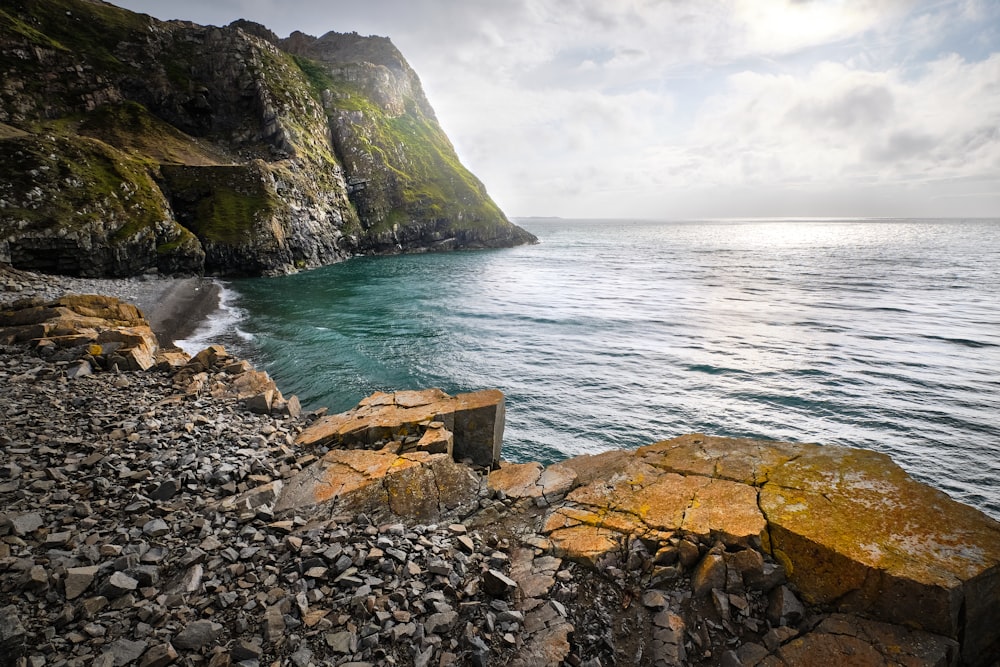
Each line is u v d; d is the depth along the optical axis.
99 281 54.78
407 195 133.25
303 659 5.93
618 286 80.25
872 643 6.23
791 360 38.72
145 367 19.92
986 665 6.47
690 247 174.12
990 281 80.38
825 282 82.81
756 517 8.06
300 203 94.56
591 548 8.23
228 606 6.70
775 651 6.34
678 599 7.22
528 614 7.05
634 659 6.38
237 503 9.54
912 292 70.88
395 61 193.75
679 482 9.69
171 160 90.69
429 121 188.62
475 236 148.00
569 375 34.78
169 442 12.34
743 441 10.96
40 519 8.16
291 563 7.71
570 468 11.27
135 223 63.56
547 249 157.00
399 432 13.12
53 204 56.38
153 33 117.50
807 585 7.11
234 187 83.06
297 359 34.91
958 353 40.28
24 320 24.28
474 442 13.99
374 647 6.21
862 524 7.52
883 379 34.16
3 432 11.65
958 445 24.86
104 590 6.56
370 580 7.38
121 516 8.77
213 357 21.11
